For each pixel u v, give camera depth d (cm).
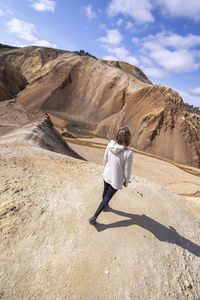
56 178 441
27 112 4472
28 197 332
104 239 262
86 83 6106
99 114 5478
